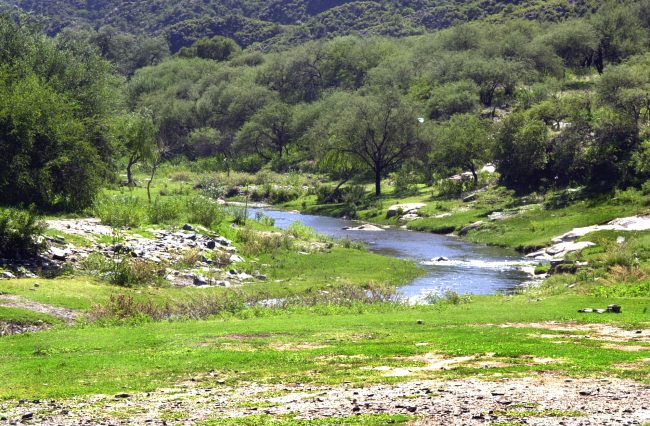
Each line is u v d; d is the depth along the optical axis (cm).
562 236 5634
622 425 1167
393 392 1497
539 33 15262
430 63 14238
